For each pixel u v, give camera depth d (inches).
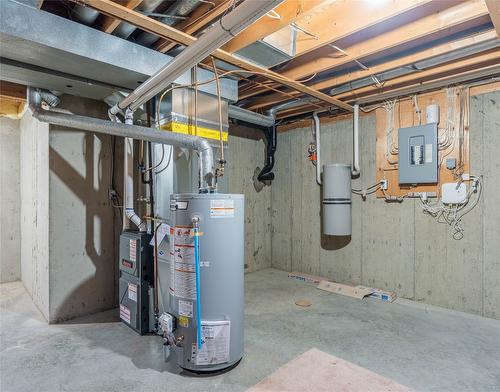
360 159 151.3
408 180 130.8
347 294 140.7
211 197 76.0
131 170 107.6
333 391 71.3
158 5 75.0
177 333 78.4
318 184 170.2
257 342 95.0
